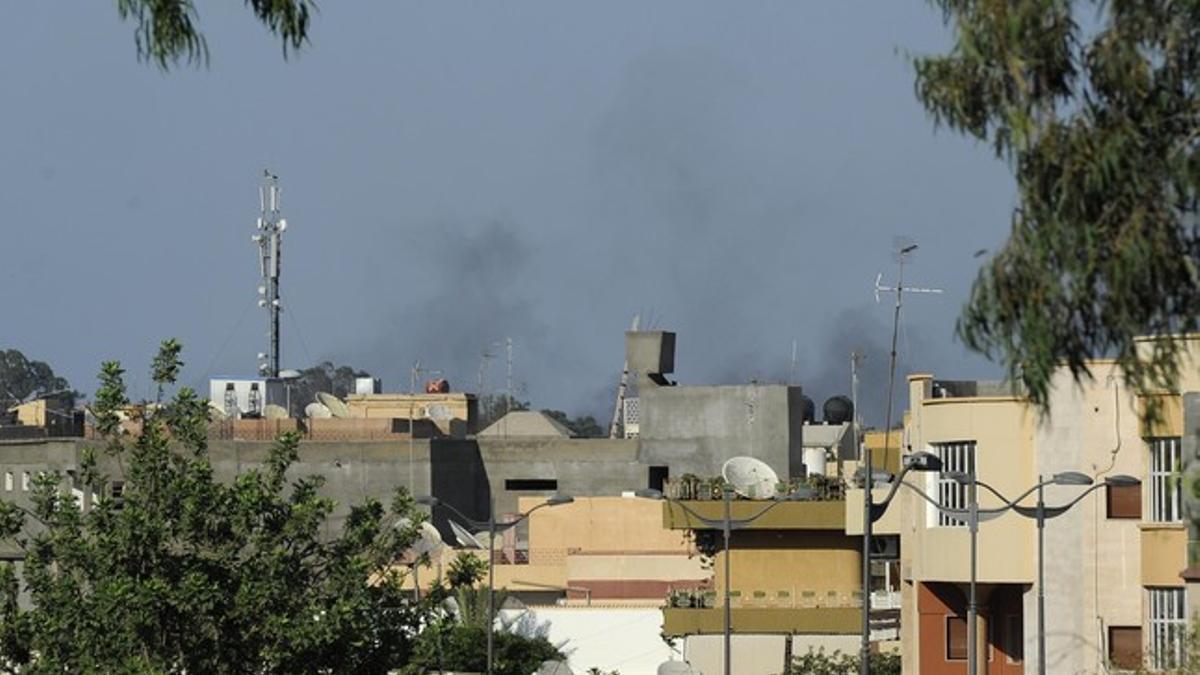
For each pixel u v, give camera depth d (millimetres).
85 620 106562
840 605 170500
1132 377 52938
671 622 170750
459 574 116125
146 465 112562
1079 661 129250
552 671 174625
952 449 135875
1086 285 51688
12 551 128625
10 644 107750
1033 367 52125
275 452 116875
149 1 58750
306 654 108438
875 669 156625
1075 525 129750
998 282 52156
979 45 51875
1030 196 51906
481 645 171000
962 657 140875
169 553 109250
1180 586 125188
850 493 156625
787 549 171375
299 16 58781
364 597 110000
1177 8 51156
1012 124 51469
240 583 109188
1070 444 129875
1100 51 51406
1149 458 127438
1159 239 50969
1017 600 139625
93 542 110125
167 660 107375
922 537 137125
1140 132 51281
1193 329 51750
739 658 169625
